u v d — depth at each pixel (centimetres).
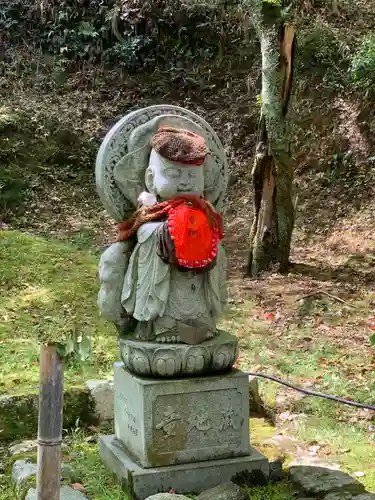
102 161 399
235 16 1434
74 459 425
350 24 1376
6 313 685
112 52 1423
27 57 1405
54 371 268
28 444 439
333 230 1045
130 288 392
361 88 1195
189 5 1430
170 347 375
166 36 1456
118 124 404
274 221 916
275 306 785
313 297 806
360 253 958
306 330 712
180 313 383
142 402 372
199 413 383
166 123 405
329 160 1159
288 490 384
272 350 657
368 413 520
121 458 390
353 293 823
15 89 1330
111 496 371
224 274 407
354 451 457
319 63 1289
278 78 872
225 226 1118
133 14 1447
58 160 1203
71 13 1453
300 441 470
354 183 1103
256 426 498
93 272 812
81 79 1384
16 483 380
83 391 491
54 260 826
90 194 1168
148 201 392
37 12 1450
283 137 888
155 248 380
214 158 420
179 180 383
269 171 905
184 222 374
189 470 376
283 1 1015
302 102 1245
